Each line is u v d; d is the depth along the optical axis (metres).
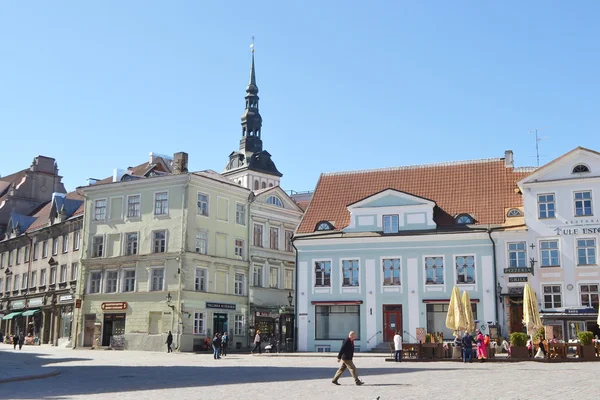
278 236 66.00
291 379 23.67
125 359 41.03
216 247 58.25
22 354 46.75
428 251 47.88
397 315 47.84
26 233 73.25
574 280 44.44
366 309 48.38
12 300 74.38
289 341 56.91
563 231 45.19
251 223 62.66
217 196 59.22
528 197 46.41
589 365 30.52
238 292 60.16
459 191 50.84
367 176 55.44
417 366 31.39
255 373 27.38
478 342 34.34
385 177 54.66
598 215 44.75
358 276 49.09
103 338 57.19
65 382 23.02
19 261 74.88
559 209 45.59
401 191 49.41
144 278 56.12
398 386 20.38
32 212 83.88
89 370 30.20
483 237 46.66
